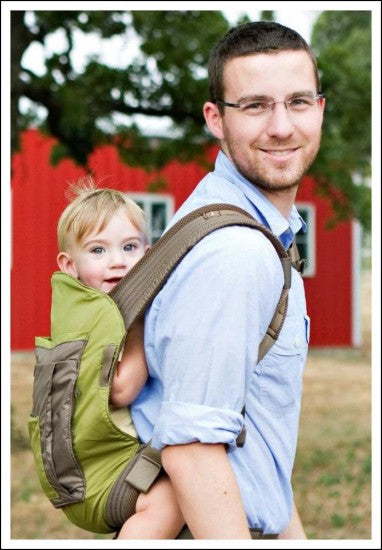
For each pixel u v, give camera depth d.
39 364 2.20
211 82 2.25
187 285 1.95
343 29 24.88
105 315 2.08
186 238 2.01
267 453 2.08
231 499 1.88
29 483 7.53
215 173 2.26
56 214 14.27
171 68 9.23
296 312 2.18
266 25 2.16
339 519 6.82
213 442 1.87
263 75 2.10
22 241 14.08
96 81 9.22
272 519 2.09
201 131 9.94
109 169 14.52
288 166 2.14
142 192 14.96
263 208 2.18
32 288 14.18
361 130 10.02
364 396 12.84
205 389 1.90
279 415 2.10
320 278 16.95
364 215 11.08
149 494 2.04
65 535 6.38
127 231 2.59
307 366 15.47
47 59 8.93
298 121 2.13
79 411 2.07
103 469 2.08
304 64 2.14
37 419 2.15
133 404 2.16
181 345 1.92
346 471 8.32
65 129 9.18
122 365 2.10
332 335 17.06
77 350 2.09
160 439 1.92
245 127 2.13
